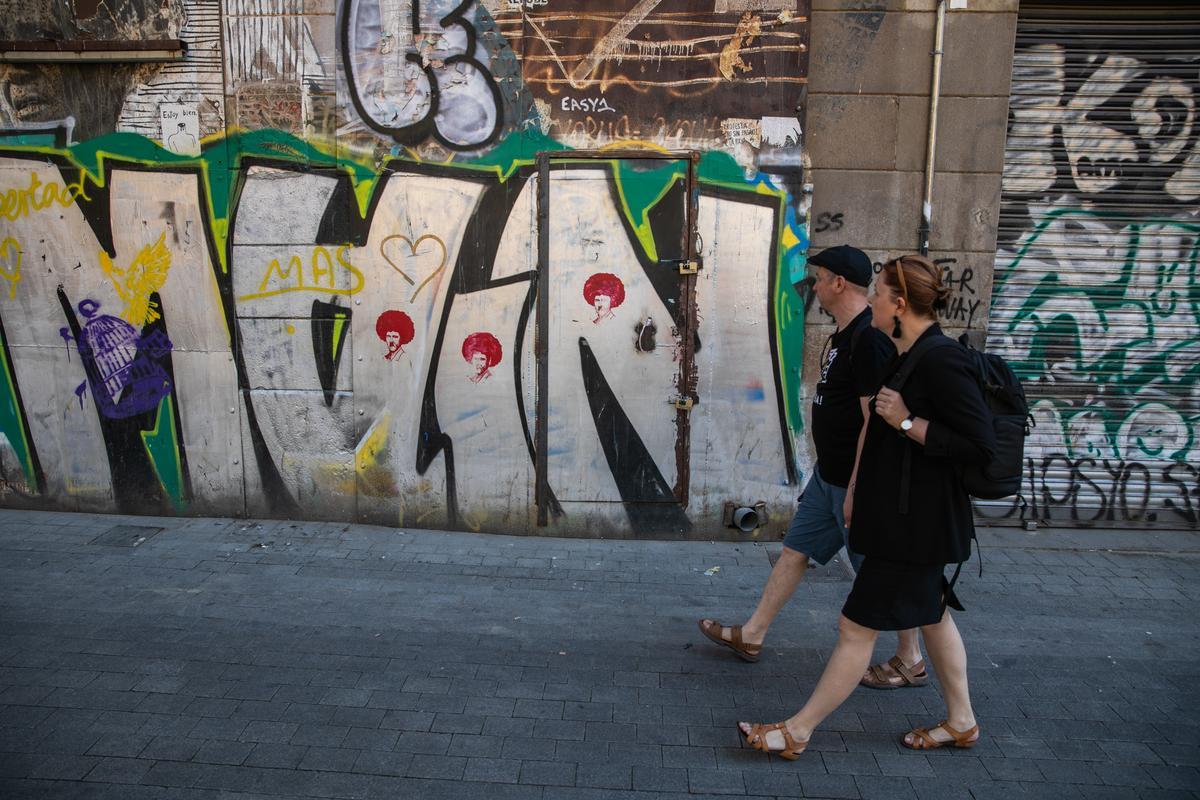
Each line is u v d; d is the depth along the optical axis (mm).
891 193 4961
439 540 5117
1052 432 5426
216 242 5098
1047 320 5332
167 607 4180
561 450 5094
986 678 3635
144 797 2783
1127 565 4934
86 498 5461
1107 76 5105
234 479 5336
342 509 5301
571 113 4820
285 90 4926
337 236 5012
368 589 4438
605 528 5180
